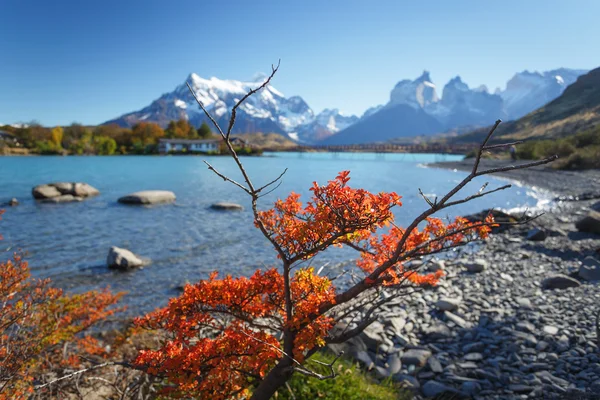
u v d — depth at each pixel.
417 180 60.16
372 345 8.30
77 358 6.90
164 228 26.22
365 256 4.91
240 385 4.00
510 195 39.16
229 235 24.05
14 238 22.94
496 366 7.40
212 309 4.29
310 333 3.89
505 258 16.30
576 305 9.89
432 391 6.71
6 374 4.68
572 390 6.25
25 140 165.12
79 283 15.29
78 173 73.75
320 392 5.90
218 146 167.12
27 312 5.46
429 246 4.33
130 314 12.22
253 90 3.10
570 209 27.22
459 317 10.01
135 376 6.19
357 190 3.51
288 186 53.72
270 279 4.38
